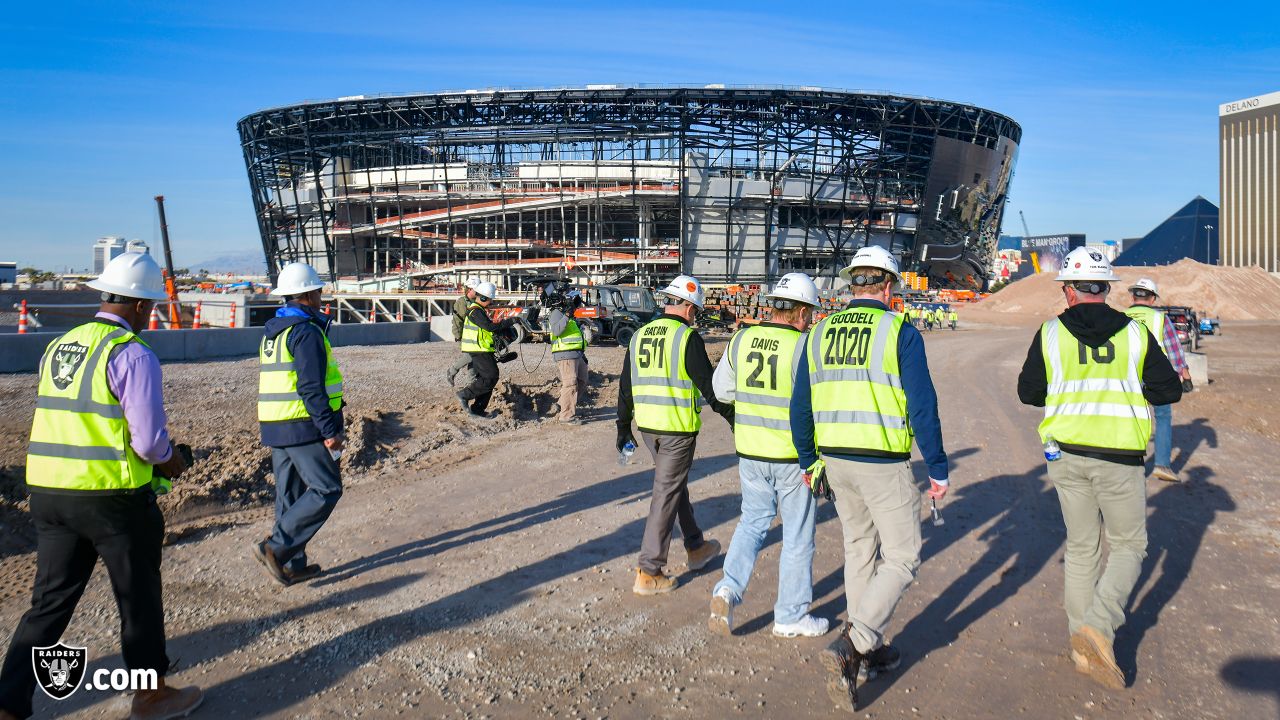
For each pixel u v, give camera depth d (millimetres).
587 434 10180
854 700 3121
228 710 3252
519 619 4219
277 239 90438
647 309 28094
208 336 17000
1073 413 3543
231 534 5891
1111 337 3475
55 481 2955
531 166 80438
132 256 3174
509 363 18297
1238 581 4633
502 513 6395
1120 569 3449
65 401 2994
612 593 4594
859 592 3600
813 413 3568
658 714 3193
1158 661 3625
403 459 8641
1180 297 60875
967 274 102625
